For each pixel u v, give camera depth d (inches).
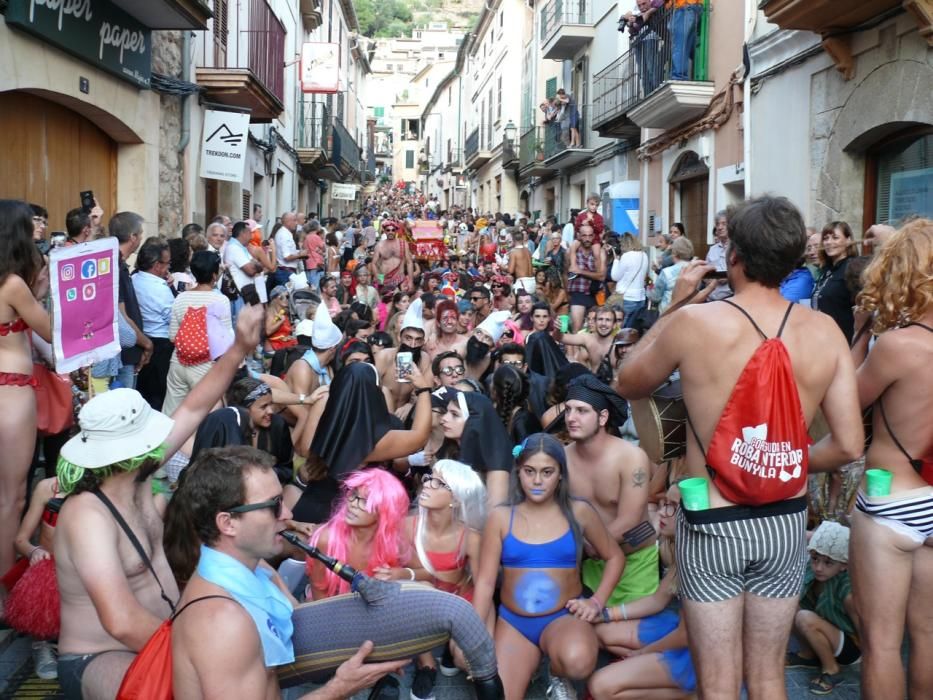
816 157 397.4
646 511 174.6
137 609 114.3
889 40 341.1
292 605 123.1
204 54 541.3
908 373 120.3
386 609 115.6
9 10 301.7
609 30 786.8
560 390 210.1
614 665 146.8
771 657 108.1
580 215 446.6
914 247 121.6
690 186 593.9
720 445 102.3
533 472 155.6
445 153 2453.2
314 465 175.6
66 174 384.5
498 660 155.3
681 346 107.0
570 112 882.8
